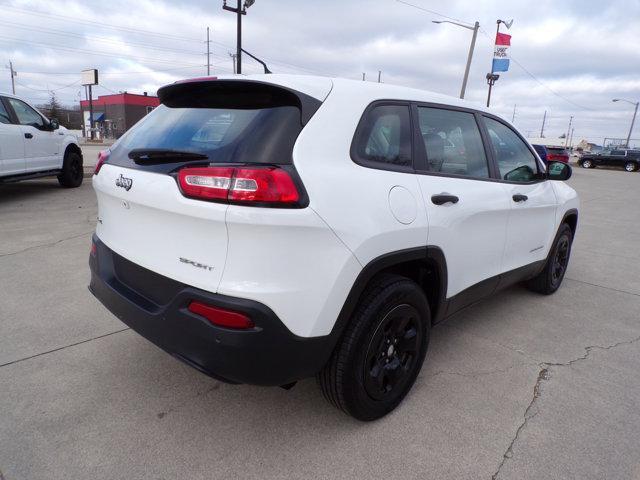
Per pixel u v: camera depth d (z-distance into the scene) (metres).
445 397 2.71
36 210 7.27
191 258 1.96
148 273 2.19
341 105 2.19
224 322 1.85
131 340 3.19
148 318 2.12
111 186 2.38
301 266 1.89
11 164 7.71
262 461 2.14
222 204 1.82
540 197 3.79
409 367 2.57
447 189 2.65
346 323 2.12
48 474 2.00
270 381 1.98
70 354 2.98
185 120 2.36
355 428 2.40
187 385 2.70
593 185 19.12
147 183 2.10
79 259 4.88
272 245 1.83
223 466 2.10
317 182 1.94
